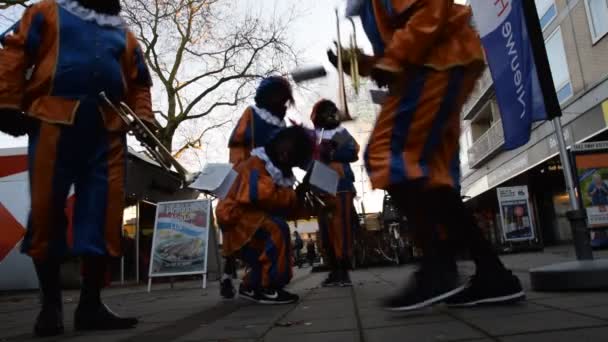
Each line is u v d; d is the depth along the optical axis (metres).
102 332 2.72
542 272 2.92
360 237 10.39
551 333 1.71
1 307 5.50
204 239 7.12
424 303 2.29
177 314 3.50
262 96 4.37
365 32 2.60
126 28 3.10
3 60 2.63
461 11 2.41
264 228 3.71
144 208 10.76
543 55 3.21
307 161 3.90
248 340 2.13
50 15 2.77
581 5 13.89
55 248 2.73
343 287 4.94
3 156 9.63
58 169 2.70
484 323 2.00
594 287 2.72
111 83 2.86
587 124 14.01
